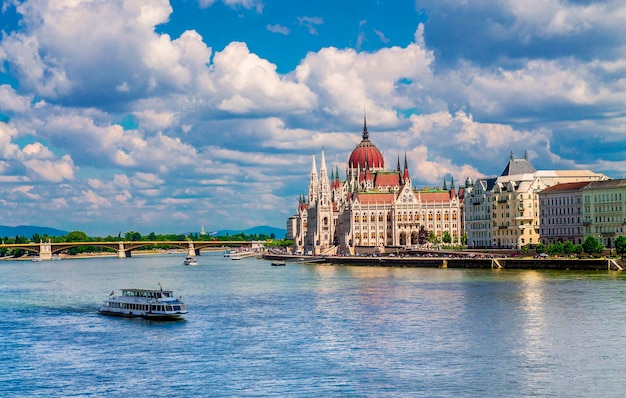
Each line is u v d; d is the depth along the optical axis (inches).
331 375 5556.1
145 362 6072.8
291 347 6486.2
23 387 5433.1
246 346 6569.9
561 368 5615.2
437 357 6008.9
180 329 7509.8
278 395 5118.1
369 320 7770.7
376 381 5374.0
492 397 4990.2
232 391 5221.5
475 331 6978.4
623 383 5231.3
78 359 6230.3
